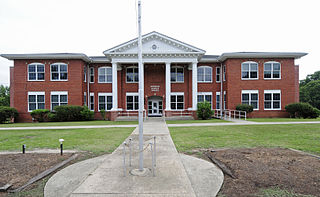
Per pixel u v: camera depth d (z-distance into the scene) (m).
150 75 25.50
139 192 4.19
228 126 15.03
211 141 9.38
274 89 23.72
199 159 6.64
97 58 26.75
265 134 11.17
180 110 24.23
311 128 13.35
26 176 5.19
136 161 6.38
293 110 22.25
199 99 25.91
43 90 23.80
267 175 4.98
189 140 9.68
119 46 21.98
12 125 18.05
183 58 22.30
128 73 25.70
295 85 24.91
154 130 13.20
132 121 21.12
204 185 4.60
